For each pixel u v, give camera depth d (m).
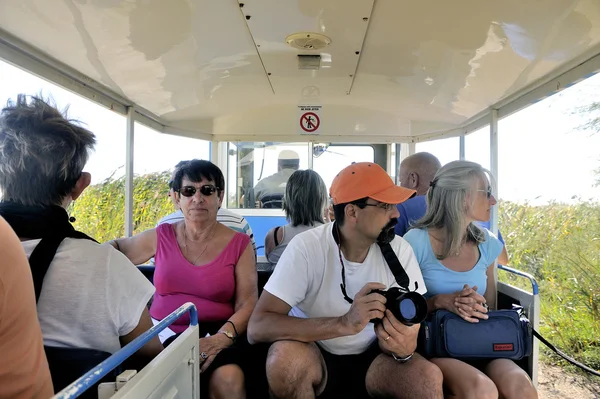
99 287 1.46
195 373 1.65
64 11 2.20
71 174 1.48
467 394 1.99
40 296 1.39
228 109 4.82
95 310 1.46
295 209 3.20
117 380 1.16
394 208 2.05
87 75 3.08
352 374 2.20
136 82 3.35
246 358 2.24
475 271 2.51
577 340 4.41
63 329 1.43
